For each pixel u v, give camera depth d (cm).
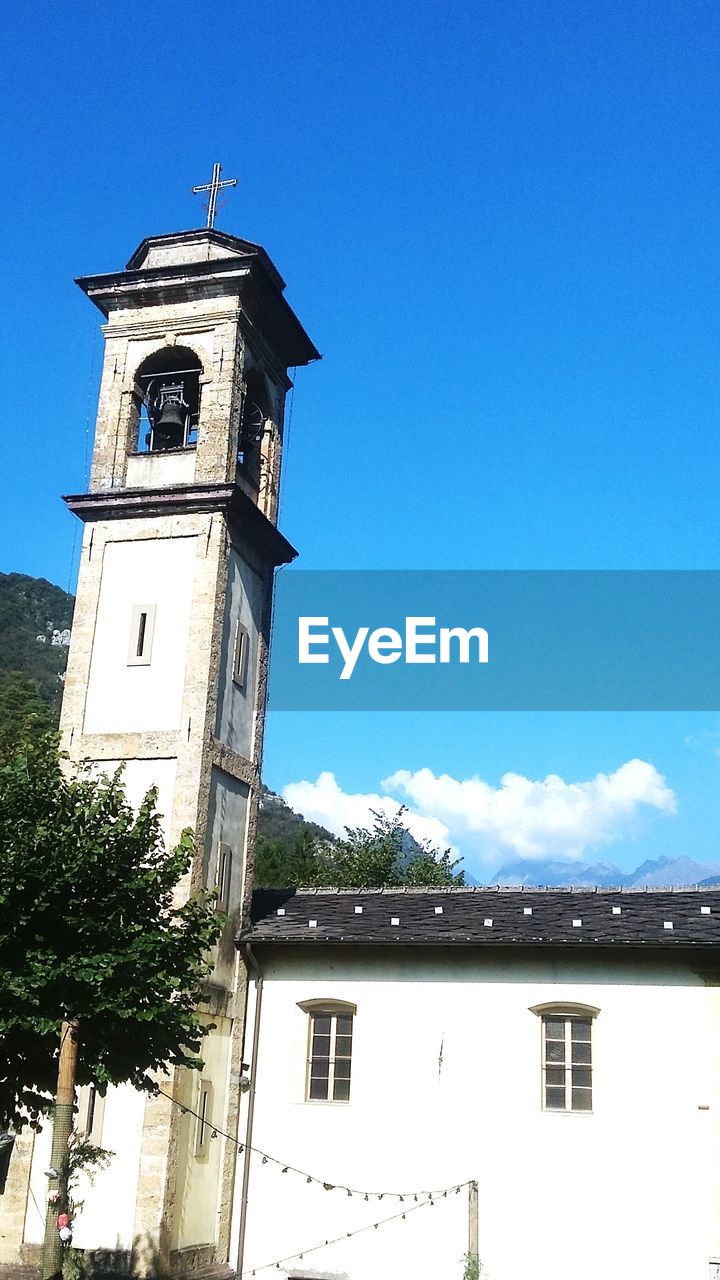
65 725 2436
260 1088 2355
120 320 2745
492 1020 2269
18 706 4956
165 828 2292
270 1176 2289
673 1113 2120
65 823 1709
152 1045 1695
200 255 2731
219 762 2411
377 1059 2303
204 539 2500
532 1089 2205
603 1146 2133
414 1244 2167
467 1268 2083
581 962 2259
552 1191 2128
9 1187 2083
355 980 2375
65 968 1566
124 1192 2052
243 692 2580
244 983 2422
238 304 2667
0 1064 1683
